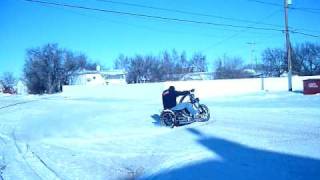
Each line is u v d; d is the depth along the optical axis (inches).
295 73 3452.3
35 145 474.3
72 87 2319.1
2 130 654.5
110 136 521.0
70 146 454.9
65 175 314.2
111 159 370.0
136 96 1982.0
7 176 320.2
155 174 301.9
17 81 4119.1
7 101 1678.2
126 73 3833.7
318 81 1314.0
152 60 3823.8
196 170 301.4
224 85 1974.7
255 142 405.4
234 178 270.8
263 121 587.8
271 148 367.6
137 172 316.5
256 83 2049.7
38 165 357.1
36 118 813.2
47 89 3371.1
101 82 3597.4
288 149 357.4
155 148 412.8
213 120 635.5
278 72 3627.0
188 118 594.2
